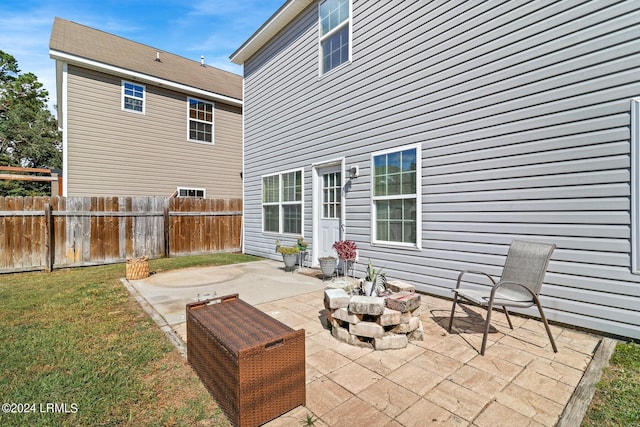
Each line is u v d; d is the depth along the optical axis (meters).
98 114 9.22
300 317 3.60
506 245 3.62
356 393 2.15
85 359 2.62
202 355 2.28
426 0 4.40
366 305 2.79
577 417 1.87
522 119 3.48
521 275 3.01
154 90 10.29
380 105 5.09
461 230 4.04
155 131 10.31
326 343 2.91
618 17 2.87
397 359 2.60
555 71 3.24
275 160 7.80
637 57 2.77
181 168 10.91
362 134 5.41
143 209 7.98
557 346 2.79
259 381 1.84
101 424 1.87
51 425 1.85
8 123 17.69
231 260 7.81
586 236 3.06
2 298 4.39
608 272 2.94
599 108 2.97
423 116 4.46
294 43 7.05
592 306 3.04
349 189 5.68
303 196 6.84
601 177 2.97
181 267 6.85
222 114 11.94
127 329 3.27
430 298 4.29
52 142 19.53
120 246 7.65
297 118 7.00
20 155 18.30
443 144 4.22
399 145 4.79
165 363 2.57
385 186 5.04
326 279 5.56
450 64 4.12
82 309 3.91
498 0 3.66
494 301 2.74
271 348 1.90
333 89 6.00
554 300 3.29
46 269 6.55
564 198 3.20
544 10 3.31
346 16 5.71
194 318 2.42
